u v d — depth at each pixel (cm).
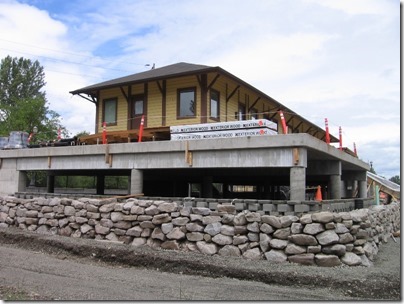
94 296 715
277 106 2764
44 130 4047
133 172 1513
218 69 1839
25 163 1950
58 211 1384
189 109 2009
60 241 1197
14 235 1345
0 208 1633
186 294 742
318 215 938
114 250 1062
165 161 1433
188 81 2019
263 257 973
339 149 1625
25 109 4072
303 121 3222
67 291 748
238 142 1260
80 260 1078
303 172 1178
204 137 1441
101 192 2323
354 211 1050
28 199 1560
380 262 996
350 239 933
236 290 773
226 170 1670
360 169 2223
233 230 1023
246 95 2405
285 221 967
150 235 1138
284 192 2891
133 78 2230
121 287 788
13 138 2161
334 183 1589
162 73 2092
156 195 2289
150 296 725
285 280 821
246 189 3916
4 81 6212
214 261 945
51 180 2280
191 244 1067
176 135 1509
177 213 1109
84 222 1298
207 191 1844
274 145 1196
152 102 2144
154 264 977
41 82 6550
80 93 2367
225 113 2125
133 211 1180
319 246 922
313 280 805
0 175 2078
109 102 2341
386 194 2611
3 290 741
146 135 1852
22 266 979
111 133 1953
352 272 842
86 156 1672
